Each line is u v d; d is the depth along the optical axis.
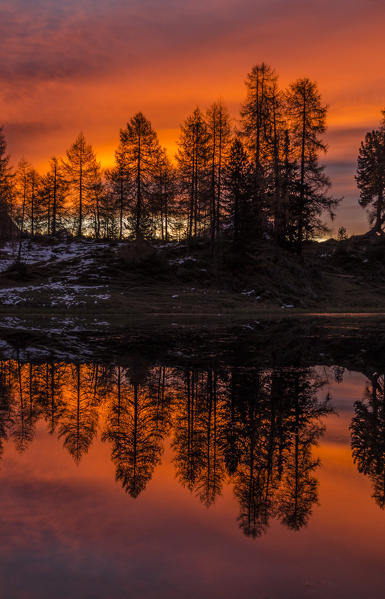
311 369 8.77
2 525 2.50
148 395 6.43
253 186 38.00
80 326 19.16
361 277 42.75
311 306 33.34
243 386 7.12
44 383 7.24
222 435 4.54
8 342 13.23
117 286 34.06
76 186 61.03
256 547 2.29
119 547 2.26
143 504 2.82
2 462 3.64
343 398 6.35
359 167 56.94
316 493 3.07
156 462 3.68
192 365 9.17
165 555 2.18
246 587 1.92
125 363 9.40
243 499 2.94
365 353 11.17
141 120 42.00
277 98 37.53
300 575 2.01
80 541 2.31
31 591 1.88
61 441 4.26
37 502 2.82
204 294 32.97
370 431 4.72
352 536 2.43
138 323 20.91
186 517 2.64
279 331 17.19
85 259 43.31
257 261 37.47
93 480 3.25
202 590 1.88
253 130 37.81
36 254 49.19
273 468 3.58
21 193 55.72
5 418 5.11
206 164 43.00
